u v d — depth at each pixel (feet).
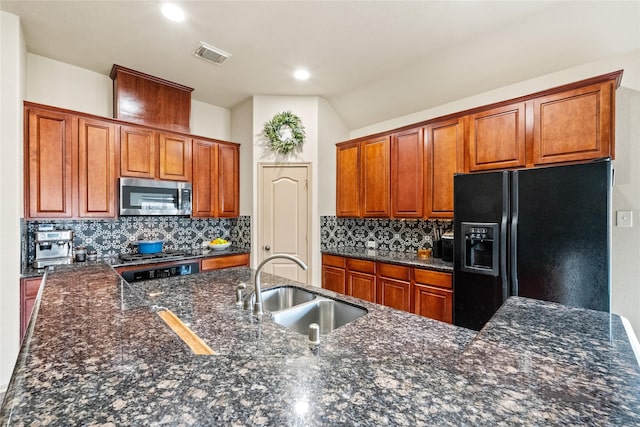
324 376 2.10
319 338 3.28
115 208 9.30
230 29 7.63
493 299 6.78
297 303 5.77
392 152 10.50
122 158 9.45
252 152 11.90
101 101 9.88
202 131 12.53
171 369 1.87
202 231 12.57
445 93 9.99
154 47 8.42
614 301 7.06
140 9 6.82
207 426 1.39
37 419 1.32
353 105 12.17
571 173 5.79
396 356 2.83
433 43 8.20
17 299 6.80
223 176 12.16
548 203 6.04
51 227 8.65
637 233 6.82
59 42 8.13
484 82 9.09
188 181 11.06
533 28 7.32
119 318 2.73
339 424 1.52
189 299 4.82
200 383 1.76
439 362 2.72
